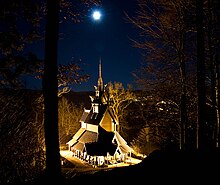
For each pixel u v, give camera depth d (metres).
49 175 10.09
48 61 10.01
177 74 19.42
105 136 44.22
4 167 11.27
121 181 9.73
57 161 10.19
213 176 8.95
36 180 10.54
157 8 18.78
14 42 11.80
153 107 24.00
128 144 47.41
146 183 9.23
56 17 10.05
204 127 13.91
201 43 13.83
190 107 20.64
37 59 11.66
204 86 13.90
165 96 20.23
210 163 10.00
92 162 40.69
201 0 13.78
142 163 11.77
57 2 10.08
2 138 11.44
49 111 10.03
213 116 17.92
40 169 12.30
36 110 13.21
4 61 11.45
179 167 10.10
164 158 11.36
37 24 12.05
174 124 25.12
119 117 49.28
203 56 13.86
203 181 8.70
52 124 10.03
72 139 50.69
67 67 13.41
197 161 10.38
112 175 10.43
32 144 12.45
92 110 49.47
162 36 18.94
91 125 46.91
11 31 11.80
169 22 18.73
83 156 43.72
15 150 11.69
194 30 17.53
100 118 45.09
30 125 12.71
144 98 22.78
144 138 43.03
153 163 11.12
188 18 17.42
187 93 19.16
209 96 18.70
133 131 50.12
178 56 18.55
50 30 9.99
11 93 12.32
